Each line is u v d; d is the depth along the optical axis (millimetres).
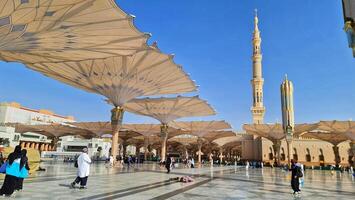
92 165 30641
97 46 13539
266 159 59531
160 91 26641
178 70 21891
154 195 9188
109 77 22672
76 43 12875
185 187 12008
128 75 22594
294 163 11180
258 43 77938
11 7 9398
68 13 10398
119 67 21328
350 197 10797
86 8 10312
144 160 55188
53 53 14352
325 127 44594
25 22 10359
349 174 33094
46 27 10977
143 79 23375
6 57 15711
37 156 16141
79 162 10086
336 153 51969
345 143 59719
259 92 75438
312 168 51125
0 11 9500
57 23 10875
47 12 10070
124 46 13836
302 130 47812
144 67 21344
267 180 18094
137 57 19781
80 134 61938
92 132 58156
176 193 9914
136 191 10031
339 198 10391
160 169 26938
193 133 52062
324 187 14969
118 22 11578
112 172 20047
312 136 53594
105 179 14375
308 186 15328
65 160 37625
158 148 89125
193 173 22781
